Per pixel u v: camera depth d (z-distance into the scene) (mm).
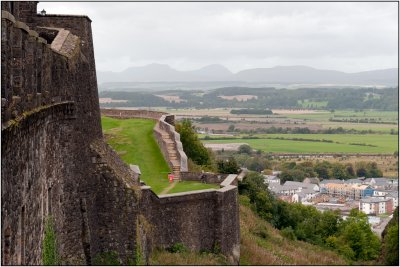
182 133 66812
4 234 16172
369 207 139875
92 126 30969
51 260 23141
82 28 31656
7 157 16141
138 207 29953
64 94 25812
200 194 37281
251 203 65562
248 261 41406
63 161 25734
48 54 22938
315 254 53344
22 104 18391
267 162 164875
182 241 36344
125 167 33219
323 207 135625
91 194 29141
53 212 24062
